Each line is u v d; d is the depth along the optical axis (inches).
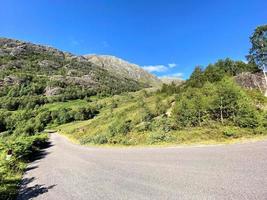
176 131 842.2
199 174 338.3
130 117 1798.7
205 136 690.8
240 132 656.4
